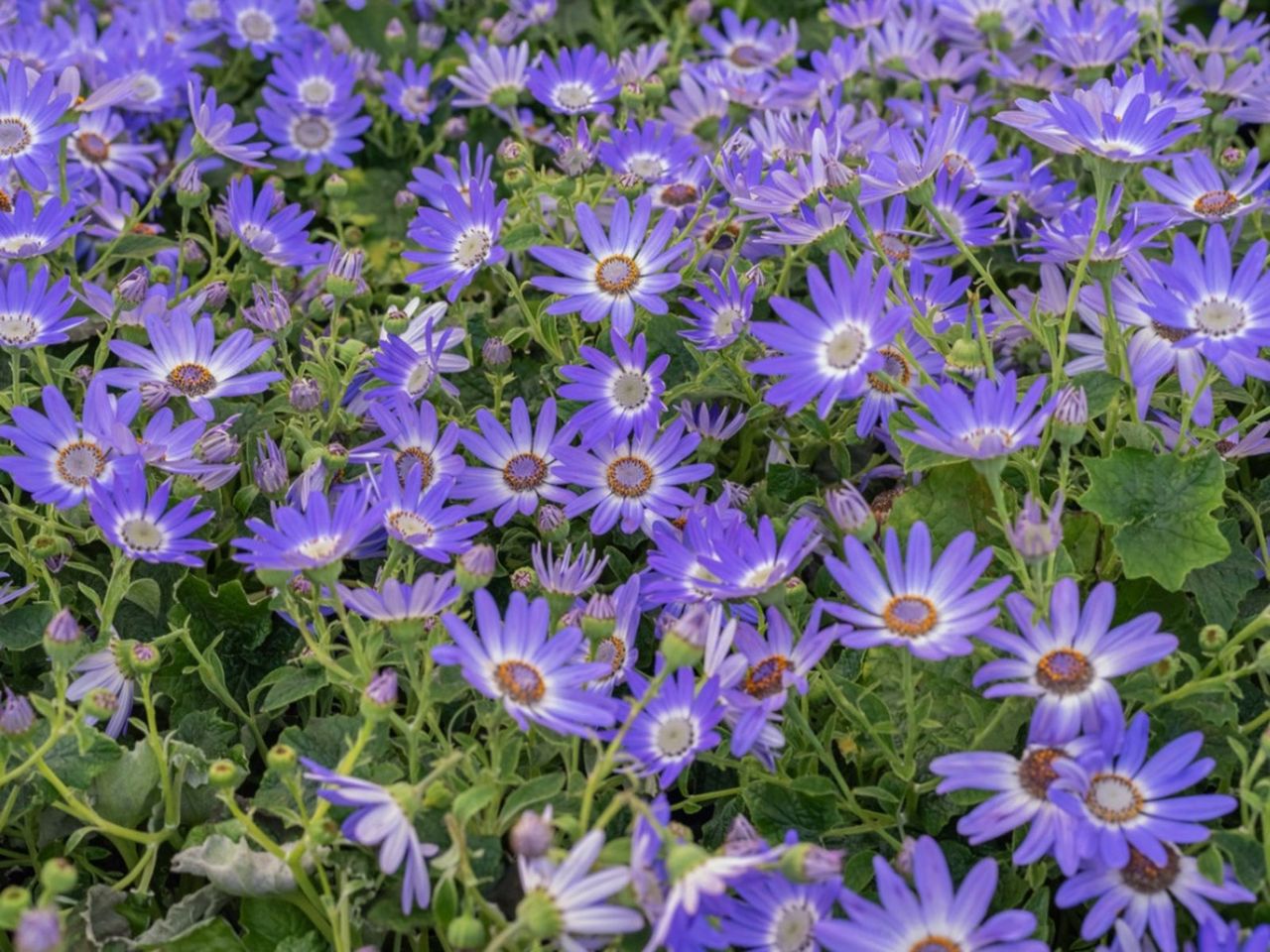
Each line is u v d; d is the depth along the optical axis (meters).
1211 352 0.57
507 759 0.55
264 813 0.58
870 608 0.53
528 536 0.66
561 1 0.97
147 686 0.56
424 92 0.90
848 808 0.58
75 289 0.73
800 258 0.76
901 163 0.62
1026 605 0.52
